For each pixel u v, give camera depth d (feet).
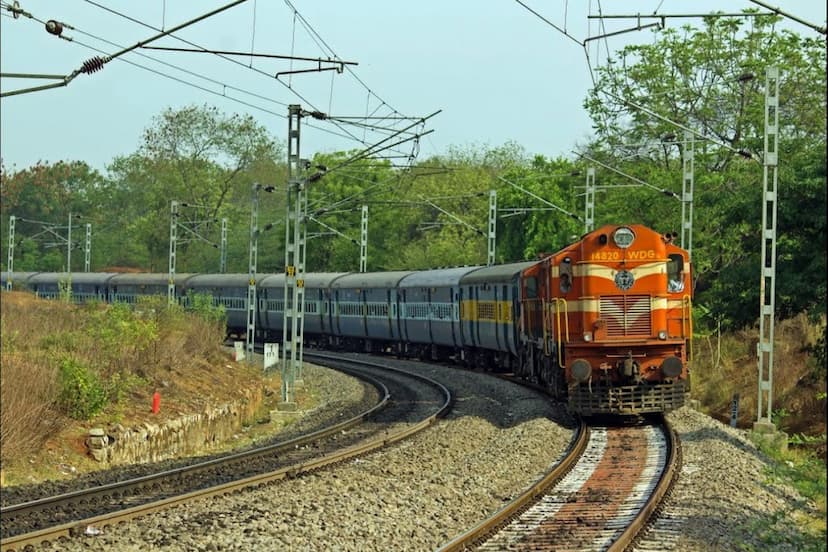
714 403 307.99
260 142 641.81
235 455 152.97
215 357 286.87
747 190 264.31
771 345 193.88
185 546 90.99
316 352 412.36
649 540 94.22
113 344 223.51
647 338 176.86
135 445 174.19
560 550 89.97
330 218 556.92
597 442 157.89
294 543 93.35
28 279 548.72
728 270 269.64
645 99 394.32
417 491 120.16
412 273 368.89
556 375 188.14
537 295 201.57
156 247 640.99
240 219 650.43
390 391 260.01
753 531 100.63
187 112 635.66
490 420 194.08
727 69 391.65
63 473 153.17
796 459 157.89
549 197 438.81
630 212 363.15
